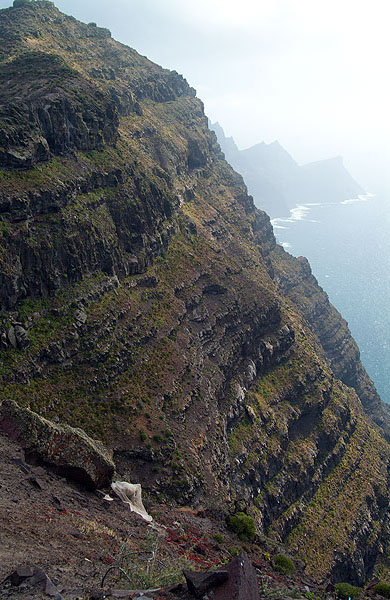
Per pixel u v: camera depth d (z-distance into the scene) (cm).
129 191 7169
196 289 8038
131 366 5750
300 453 8206
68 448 2561
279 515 7300
